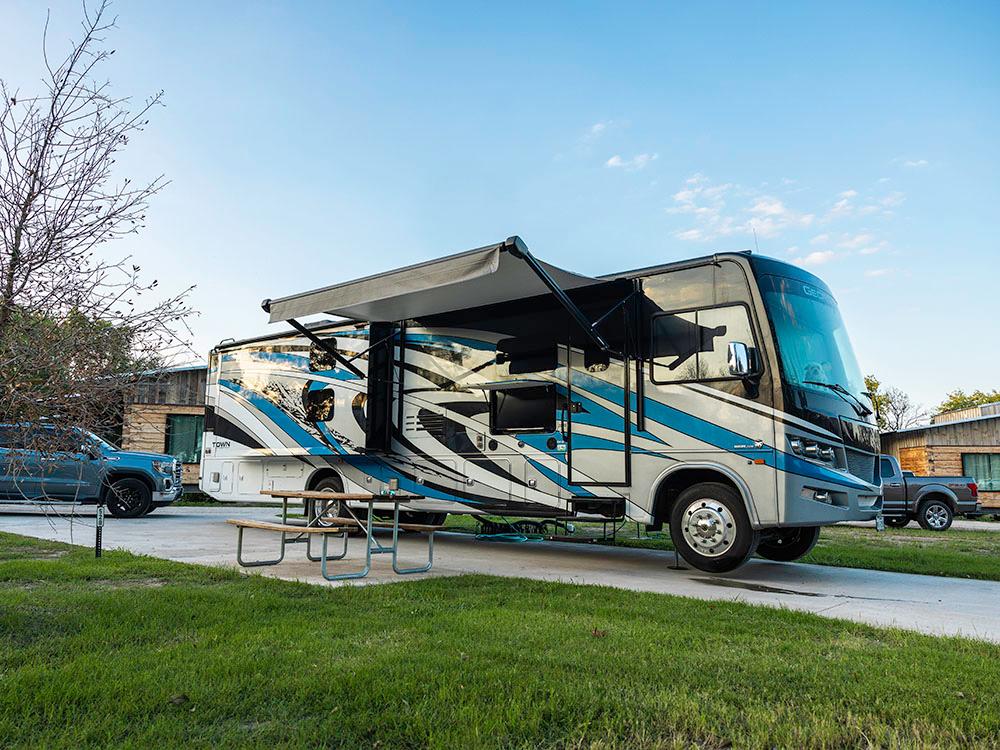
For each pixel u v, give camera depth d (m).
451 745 2.69
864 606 5.88
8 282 3.71
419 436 10.15
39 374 3.71
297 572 7.04
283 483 11.94
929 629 4.98
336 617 4.80
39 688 3.17
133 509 14.02
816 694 3.32
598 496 8.24
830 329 7.93
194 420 21.02
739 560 7.28
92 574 6.23
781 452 7.05
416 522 11.95
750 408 7.27
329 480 11.26
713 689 3.37
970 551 10.36
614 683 3.42
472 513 9.46
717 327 7.57
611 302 8.35
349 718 2.94
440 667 3.60
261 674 3.44
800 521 7.01
